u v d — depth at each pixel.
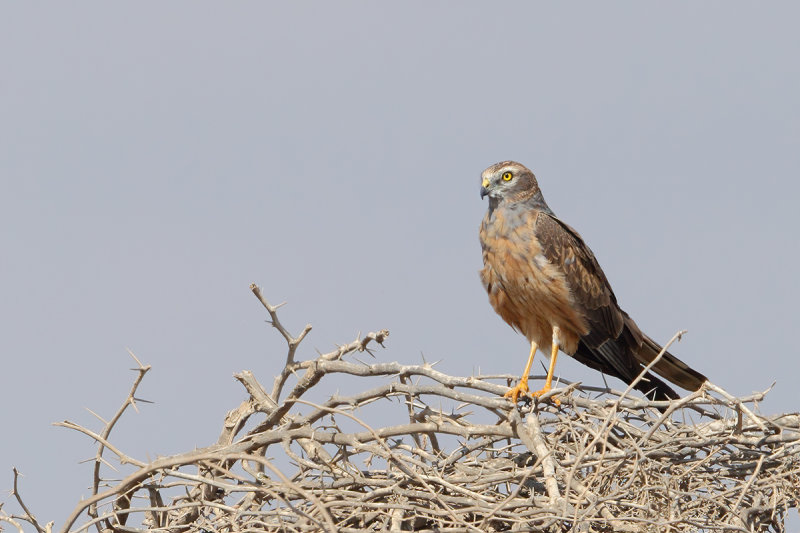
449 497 9.67
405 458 10.07
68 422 10.67
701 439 10.32
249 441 11.03
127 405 11.20
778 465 10.67
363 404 11.02
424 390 10.78
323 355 11.95
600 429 10.13
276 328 11.90
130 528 10.80
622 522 9.61
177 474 9.84
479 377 12.23
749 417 10.09
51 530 10.59
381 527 10.04
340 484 10.18
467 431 10.41
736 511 9.91
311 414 11.10
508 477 9.94
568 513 9.04
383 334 11.66
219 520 10.42
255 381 12.34
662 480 10.17
